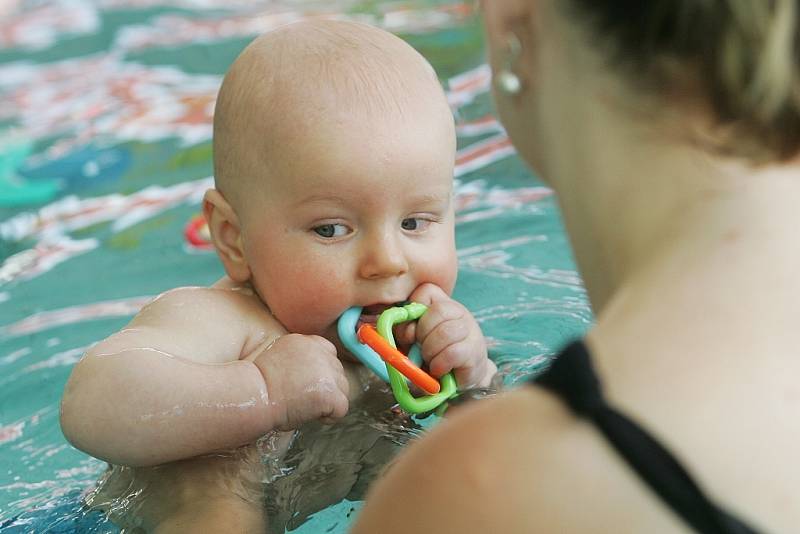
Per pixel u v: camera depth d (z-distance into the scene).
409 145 2.69
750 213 1.23
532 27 1.38
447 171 2.78
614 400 1.17
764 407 1.14
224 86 2.94
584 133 1.32
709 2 1.16
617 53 1.24
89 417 2.51
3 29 6.91
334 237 2.72
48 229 4.33
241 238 2.88
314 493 2.52
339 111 2.70
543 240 3.87
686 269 1.22
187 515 2.44
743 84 1.18
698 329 1.18
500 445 1.18
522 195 4.26
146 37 6.59
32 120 5.48
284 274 2.76
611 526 1.10
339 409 2.62
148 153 4.98
